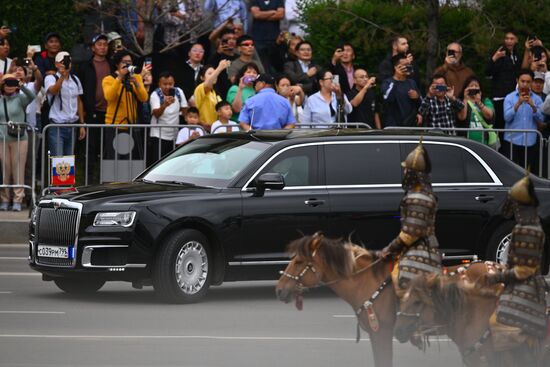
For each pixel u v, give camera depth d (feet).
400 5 219.82
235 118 186.39
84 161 187.01
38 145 187.62
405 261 81.56
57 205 128.47
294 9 227.40
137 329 110.32
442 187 136.46
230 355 97.60
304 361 95.35
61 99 185.47
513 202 72.08
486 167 138.82
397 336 73.56
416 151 81.46
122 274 124.36
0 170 186.19
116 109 184.44
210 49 215.72
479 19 215.31
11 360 94.68
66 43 214.69
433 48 209.97
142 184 134.00
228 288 143.43
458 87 197.88
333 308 125.70
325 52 217.56
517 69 200.03
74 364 93.20
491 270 79.36
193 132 181.37
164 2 210.59
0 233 180.45
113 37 202.39
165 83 185.26
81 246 125.90
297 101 188.34
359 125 183.73
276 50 214.48
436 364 95.14
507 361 72.43
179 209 126.00
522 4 216.74
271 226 129.90
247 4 219.20
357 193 133.28
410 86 190.39
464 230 135.95
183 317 117.60
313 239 81.87
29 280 145.69
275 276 130.31
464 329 73.61
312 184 132.77
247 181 130.52
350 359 96.53
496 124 200.03
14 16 210.18
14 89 182.29
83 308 123.44
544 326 72.02
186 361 94.73
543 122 192.54
